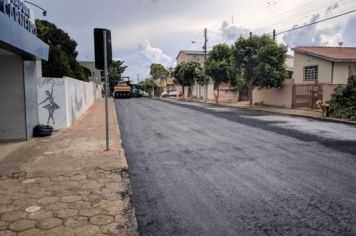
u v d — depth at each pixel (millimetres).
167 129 13633
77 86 18000
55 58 21719
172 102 37656
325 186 5648
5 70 10164
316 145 9352
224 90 36906
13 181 5875
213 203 4957
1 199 4965
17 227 4004
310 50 26359
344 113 16141
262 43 25000
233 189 5590
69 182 5816
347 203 4848
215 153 8555
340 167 6879
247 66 25609
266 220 4301
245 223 4227
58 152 8391
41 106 12648
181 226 4176
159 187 5766
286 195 5234
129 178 6332
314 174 6395
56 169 6680
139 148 9492
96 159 7578
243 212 4586
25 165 7004
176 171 6824
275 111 21094
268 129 12977
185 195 5336
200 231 4027
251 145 9562
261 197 5172
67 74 22141
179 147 9523
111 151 8516
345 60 23000
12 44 7105
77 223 4125
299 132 12000
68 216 4332
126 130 13531
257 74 24656
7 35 6762
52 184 5699
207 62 34312
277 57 23859
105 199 4969
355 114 15594
